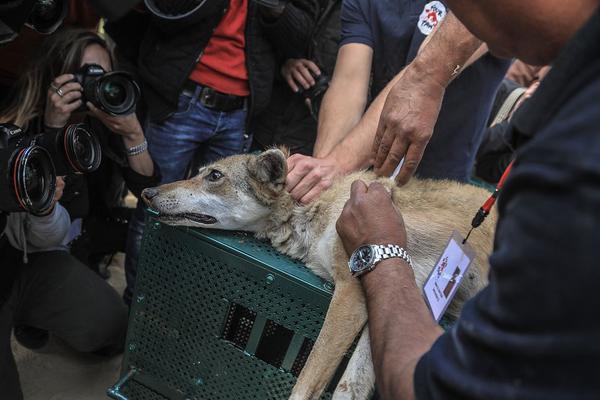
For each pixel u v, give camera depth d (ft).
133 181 8.79
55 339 9.21
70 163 6.31
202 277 6.02
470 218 6.06
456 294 5.84
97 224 9.90
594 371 1.95
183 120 9.08
